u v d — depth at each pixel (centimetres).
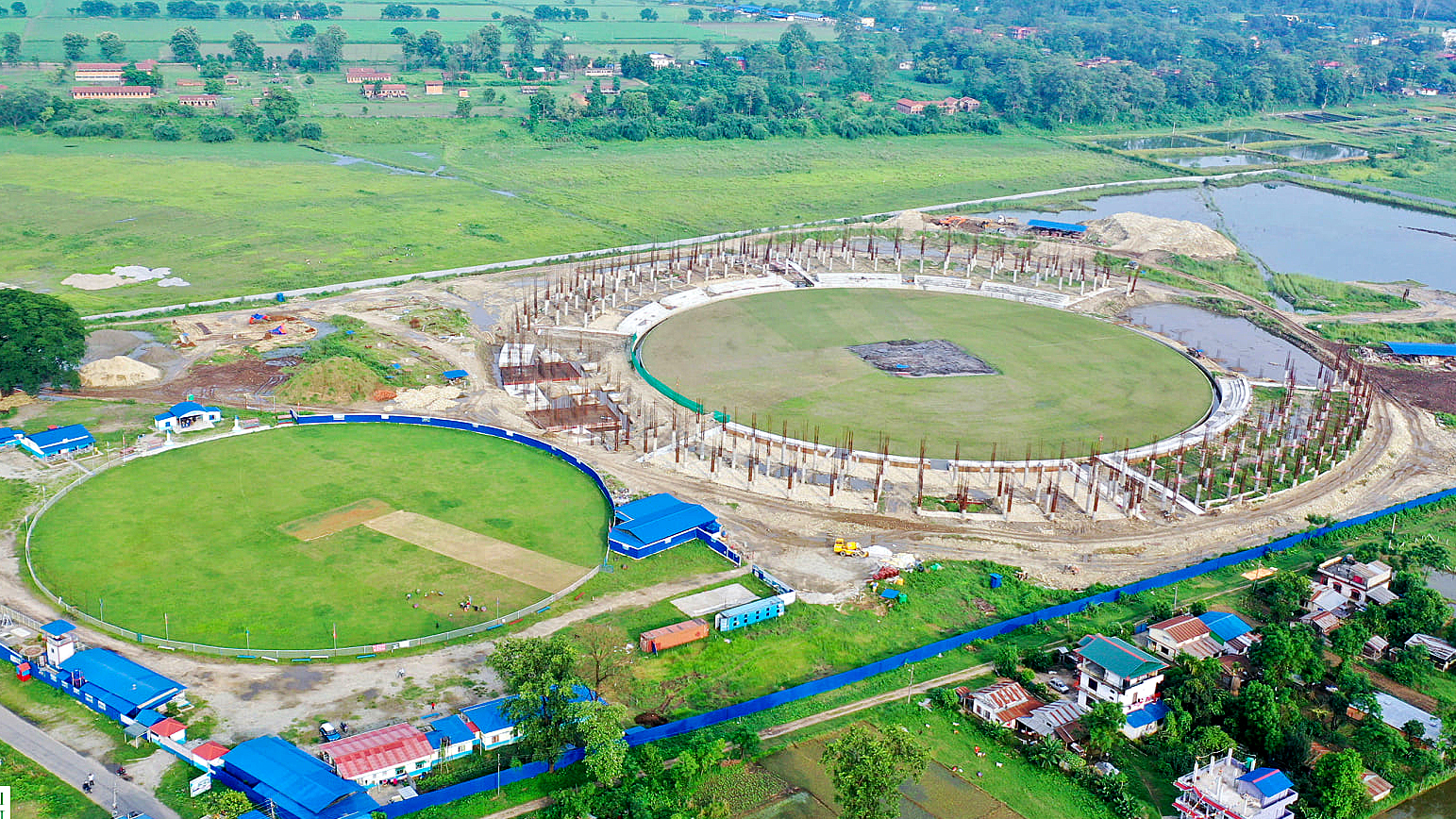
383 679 14688
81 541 17850
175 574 17000
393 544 18200
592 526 19212
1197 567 18288
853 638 16200
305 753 12825
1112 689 14462
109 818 12019
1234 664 15500
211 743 13088
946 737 14138
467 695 14438
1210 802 12550
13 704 14000
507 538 18625
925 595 17412
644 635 15612
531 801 12719
